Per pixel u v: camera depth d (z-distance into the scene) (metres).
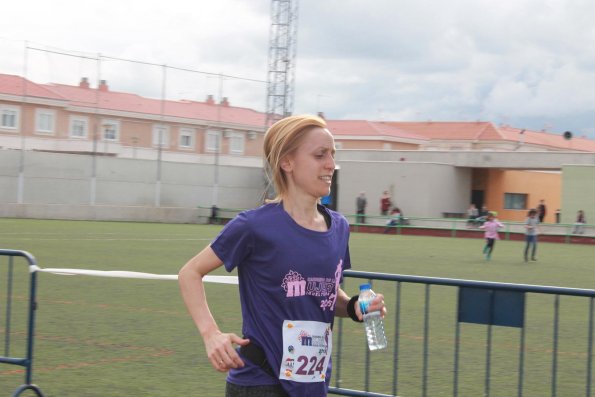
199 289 3.78
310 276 3.74
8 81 52.91
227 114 67.94
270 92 73.50
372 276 6.46
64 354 9.55
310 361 3.75
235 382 3.78
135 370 8.79
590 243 46.44
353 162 61.31
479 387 8.41
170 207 53.88
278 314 3.73
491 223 29.17
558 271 24.55
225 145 63.28
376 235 48.16
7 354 8.21
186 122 61.31
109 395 7.74
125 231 37.84
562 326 12.88
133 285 16.36
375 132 87.81
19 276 17.41
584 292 5.84
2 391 7.79
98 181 51.03
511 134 97.88
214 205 56.72
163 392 7.89
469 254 31.94
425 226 52.72
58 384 8.12
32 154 48.03
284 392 3.74
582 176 53.81
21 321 11.77
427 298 6.46
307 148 3.76
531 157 57.97
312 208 3.85
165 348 10.01
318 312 3.78
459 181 61.31
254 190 59.28
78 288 15.70
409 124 99.25
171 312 12.89
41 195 48.50
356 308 4.07
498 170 65.25
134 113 59.25
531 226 29.28
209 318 3.73
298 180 3.78
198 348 10.04
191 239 33.38
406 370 9.14
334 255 3.81
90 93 56.72
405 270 23.11
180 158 61.25
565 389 8.43
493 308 6.08
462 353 10.28
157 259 22.88
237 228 3.75
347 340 10.90
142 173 53.16
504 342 11.19
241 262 3.80
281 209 3.80
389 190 60.03
